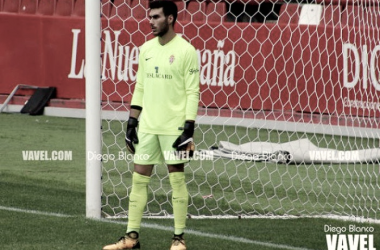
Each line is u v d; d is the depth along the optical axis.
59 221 25.98
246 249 23.31
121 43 55.66
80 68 57.53
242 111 50.34
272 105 49.47
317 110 51.44
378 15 50.41
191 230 25.70
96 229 25.02
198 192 32.78
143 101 22.83
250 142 43.44
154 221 26.98
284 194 33.09
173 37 22.47
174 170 22.48
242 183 35.03
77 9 58.22
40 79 58.69
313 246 24.27
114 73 54.22
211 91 54.06
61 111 57.19
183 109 22.38
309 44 49.03
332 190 34.28
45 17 58.22
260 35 52.84
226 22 53.91
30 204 28.72
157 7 22.19
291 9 53.16
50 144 44.19
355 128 49.78
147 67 22.53
